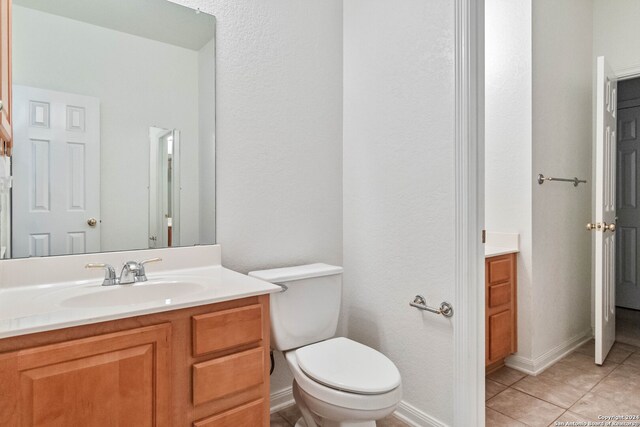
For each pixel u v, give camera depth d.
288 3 1.91
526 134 2.25
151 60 1.54
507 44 2.34
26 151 1.29
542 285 2.32
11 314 0.97
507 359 2.36
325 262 2.07
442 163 1.60
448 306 1.56
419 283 1.70
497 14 2.39
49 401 0.88
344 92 2.14
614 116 2.55
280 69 1.88
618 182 3.58
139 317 1.02
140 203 1.52
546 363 2.34
